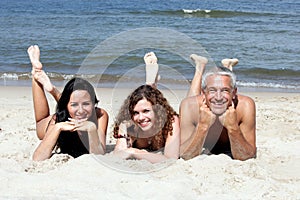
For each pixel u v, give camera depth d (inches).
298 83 410.3
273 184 159.5
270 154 192.2
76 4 1087.6
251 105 181.8
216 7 1033.5
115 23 798.5
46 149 177.3
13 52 534.0
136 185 152.9
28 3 1119.0
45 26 756.0
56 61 483.5
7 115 255.8
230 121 172.1
